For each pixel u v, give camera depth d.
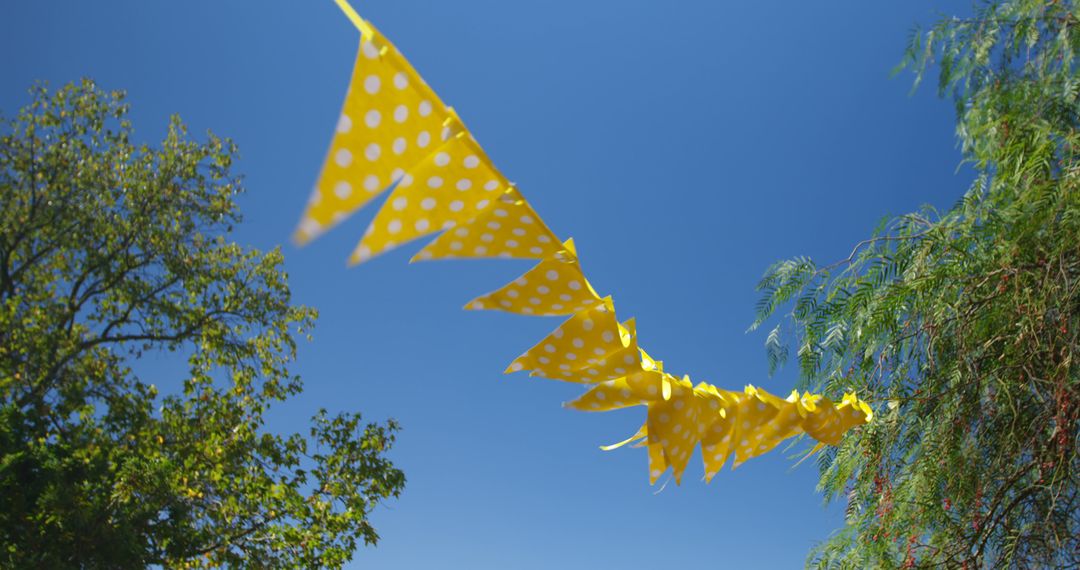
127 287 10.40
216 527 8.20
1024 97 2.74
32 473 7.14
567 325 1.04
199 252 10.93
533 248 0.84
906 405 2.42
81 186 10.30
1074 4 2.89
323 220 0.69
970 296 2.28
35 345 9.50
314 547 8.15
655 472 1.32
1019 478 2.18
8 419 7.45
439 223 0.78
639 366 1.13
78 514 6.92
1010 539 2.13
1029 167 2.34
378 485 8.67
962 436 2.29
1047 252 2.17
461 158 0.74
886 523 2.36
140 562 7.10
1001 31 3.07
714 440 1.41
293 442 8.82
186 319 10.56
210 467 8.61
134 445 8.64
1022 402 2.23
